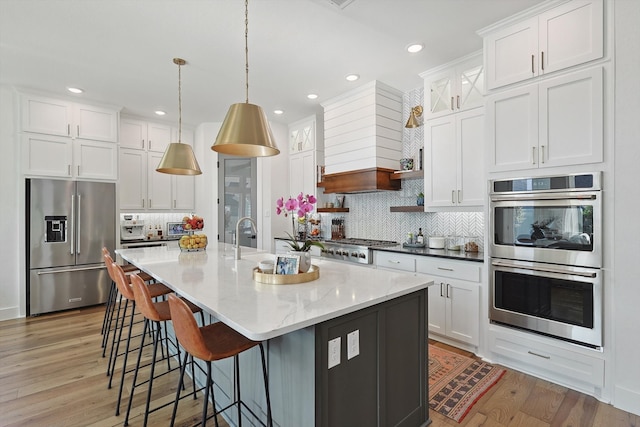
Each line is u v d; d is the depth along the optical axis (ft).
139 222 16.52
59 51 9.81
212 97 13.82
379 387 5.35
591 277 6.91
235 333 5.31
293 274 6.18
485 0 7.51
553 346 7.58
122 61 10.49
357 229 15.24
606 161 6.81
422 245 12.11
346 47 9.68
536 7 7.66
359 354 5.03
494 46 8.54
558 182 7.42
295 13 7.99
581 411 6.66
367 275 6.84
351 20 8.31
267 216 17.78
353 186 13.30
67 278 13.48
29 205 12.78
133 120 16.37
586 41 7.02
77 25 8.43
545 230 7.66
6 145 12.58
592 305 6.95
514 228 8.22
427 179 11.37
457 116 10.49
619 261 6.69
